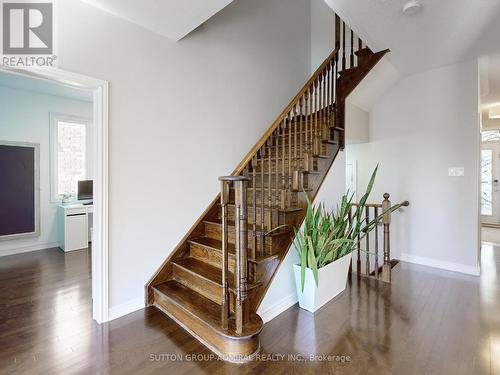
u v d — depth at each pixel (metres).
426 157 3.72
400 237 3.95
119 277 2.31
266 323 2.23
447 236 3.56
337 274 2.68
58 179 4.62
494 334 2.04
